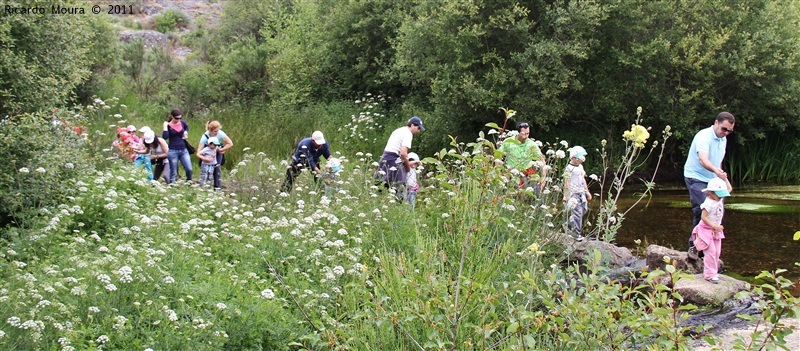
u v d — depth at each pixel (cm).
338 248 628
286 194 825
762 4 1659
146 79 2100
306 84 1984
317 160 1012
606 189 1557
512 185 444
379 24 1947
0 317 418
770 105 1664
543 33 1579
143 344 451
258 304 524
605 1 1552
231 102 2016
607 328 378
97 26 1978
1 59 795
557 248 748
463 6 1530
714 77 1636
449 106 1606
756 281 750
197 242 626
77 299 471
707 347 556
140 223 667
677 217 1143
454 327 411
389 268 561
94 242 638
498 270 582
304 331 517
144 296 495
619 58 1550
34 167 721
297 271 598
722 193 710
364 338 483
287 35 2127
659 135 1744
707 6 1627
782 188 1548
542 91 1529
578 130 1738
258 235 665
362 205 805
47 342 419
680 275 365
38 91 842
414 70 1694
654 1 1588
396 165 952
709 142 794
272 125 1695
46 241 596
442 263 539
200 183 1060
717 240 720
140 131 1078
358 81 2005
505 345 457
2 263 528
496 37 1593
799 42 1627
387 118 1794
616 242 962
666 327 367
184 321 493
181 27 2823
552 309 399
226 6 2573
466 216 469
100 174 804
